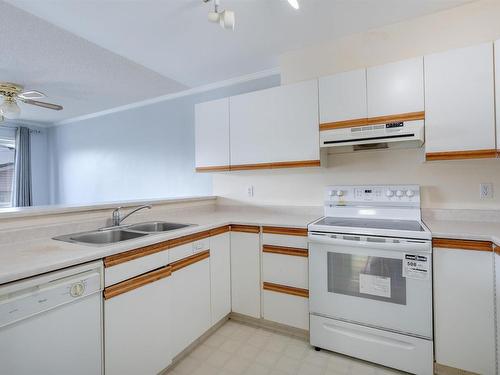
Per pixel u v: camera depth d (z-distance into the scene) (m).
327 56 2.37
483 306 1.46
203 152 2.66
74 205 1.72
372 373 1.65
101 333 1.26
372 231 1.68
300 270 1.95
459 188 1.97
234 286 2.22
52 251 1.24
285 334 2.07
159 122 3.82
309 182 2.51
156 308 1.53
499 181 1.87
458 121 1.68
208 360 1.77
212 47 2.44
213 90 3.34
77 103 4.03
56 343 1.09
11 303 0.95
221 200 2.98
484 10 1.87
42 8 1.86
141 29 2.14
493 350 1.44
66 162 5.04
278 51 2.52
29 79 3.09
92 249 1.28
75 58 2.61
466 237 1.48
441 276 1.54
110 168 4.39
